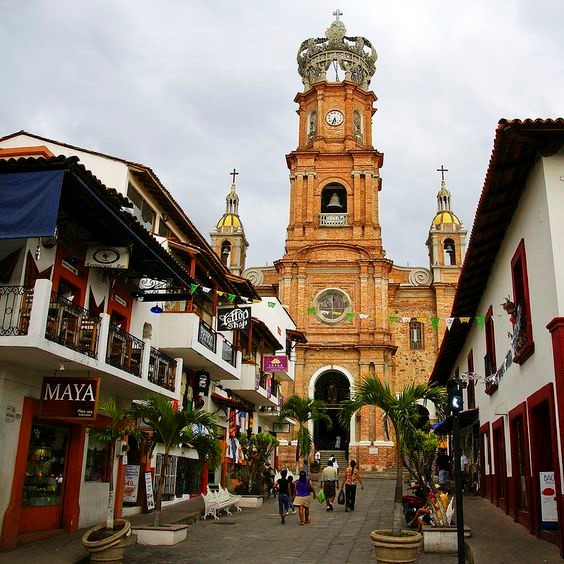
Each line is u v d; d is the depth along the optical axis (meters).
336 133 51.62
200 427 22.39
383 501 26.17
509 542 13.31
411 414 13.07
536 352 13.96
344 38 55.59
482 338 22.94
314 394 46.12
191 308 21.50
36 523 14.51
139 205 21.58
